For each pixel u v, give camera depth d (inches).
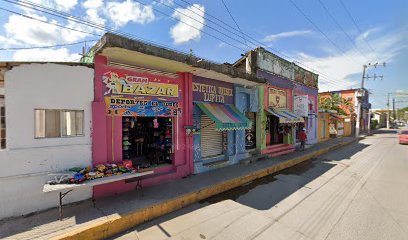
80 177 190.9
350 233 179.2
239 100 410.3
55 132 206.1
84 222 174.4
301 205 236.1
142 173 225.9
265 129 483.8
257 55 463.8
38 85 195.2
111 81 237.3
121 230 180.9
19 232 161.3
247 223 194.9
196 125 334.0
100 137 227.8
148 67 269.3
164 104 286.8
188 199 236.7
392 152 618.8
